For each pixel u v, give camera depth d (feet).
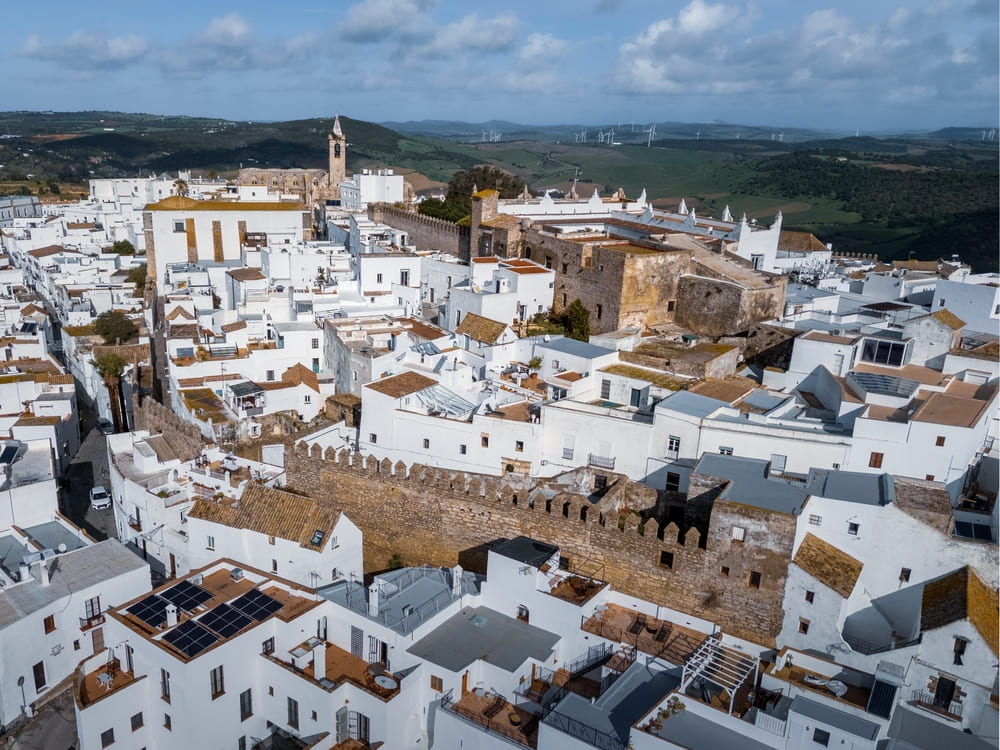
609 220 365.81
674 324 297.74
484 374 257.14
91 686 159.84
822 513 168.45
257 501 200.23
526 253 330.34
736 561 166.09
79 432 317.83
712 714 141.59
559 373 230.68
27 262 524.11
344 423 243.60
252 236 440.45
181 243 429.38
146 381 351.87
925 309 289.74
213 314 315.78
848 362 222.07
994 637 141.90
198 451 232.94
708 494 179.83
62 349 417.28
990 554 154.20
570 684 164.35
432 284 340.59
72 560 194.90
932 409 188.03
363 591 183.11
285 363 288.51
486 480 213.05
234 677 160.04
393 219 432.25
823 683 146.10
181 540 208.44
